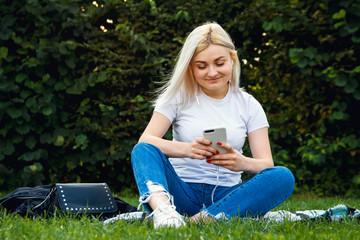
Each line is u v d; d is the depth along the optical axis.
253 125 2.35
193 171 2.25
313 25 4.54
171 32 4.82
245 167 2.11
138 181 1.97
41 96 4.49
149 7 4.83
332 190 4.76
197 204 2.22
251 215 2.03
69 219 2.14
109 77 4.63
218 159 2.06
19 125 4.44
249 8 4.80
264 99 4.86
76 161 4.63
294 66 4.77
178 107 2.32
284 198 2.10
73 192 2.45
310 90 4.67
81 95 4.68
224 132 2.02
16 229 1.80
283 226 1.94
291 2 4.52
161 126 2.29
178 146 2.10
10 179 4.50
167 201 1.88
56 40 4.50
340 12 4.25
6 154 4.44
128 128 4.68
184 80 2.31
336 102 4.54
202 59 2.18
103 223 2.00
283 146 4.89
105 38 4.72
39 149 4.52
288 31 4.73
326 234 1.78
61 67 4.48
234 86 2.37
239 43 4.95
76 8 4.48
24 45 4.41
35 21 4.42
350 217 2.21
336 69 4.55
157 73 4.74
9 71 4.43
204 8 4.86
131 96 4.75
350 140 4.51
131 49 4.71
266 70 4.94
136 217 2.14
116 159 4.62
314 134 4.78
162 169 2.03
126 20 4.74
